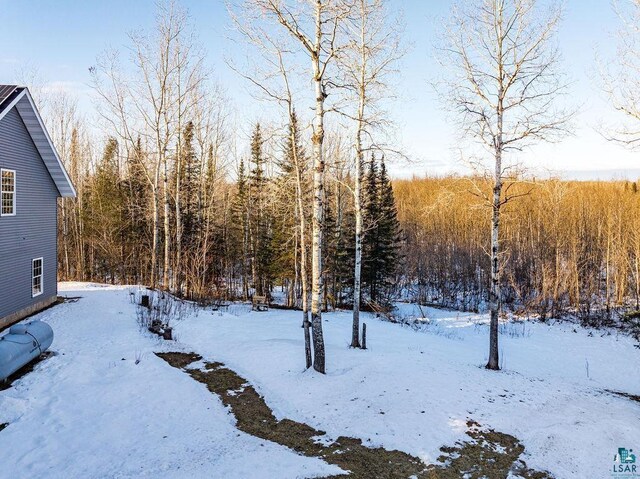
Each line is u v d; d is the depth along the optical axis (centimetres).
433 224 5797
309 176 1458
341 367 1257
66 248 3809
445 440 845
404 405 982
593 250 4434
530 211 4800
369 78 1484
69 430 891
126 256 4003
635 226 3869
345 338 1786
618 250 3856
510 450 819
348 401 1027
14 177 1680
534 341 2330
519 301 3762
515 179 1333
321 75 1141
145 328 1689
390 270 3288
